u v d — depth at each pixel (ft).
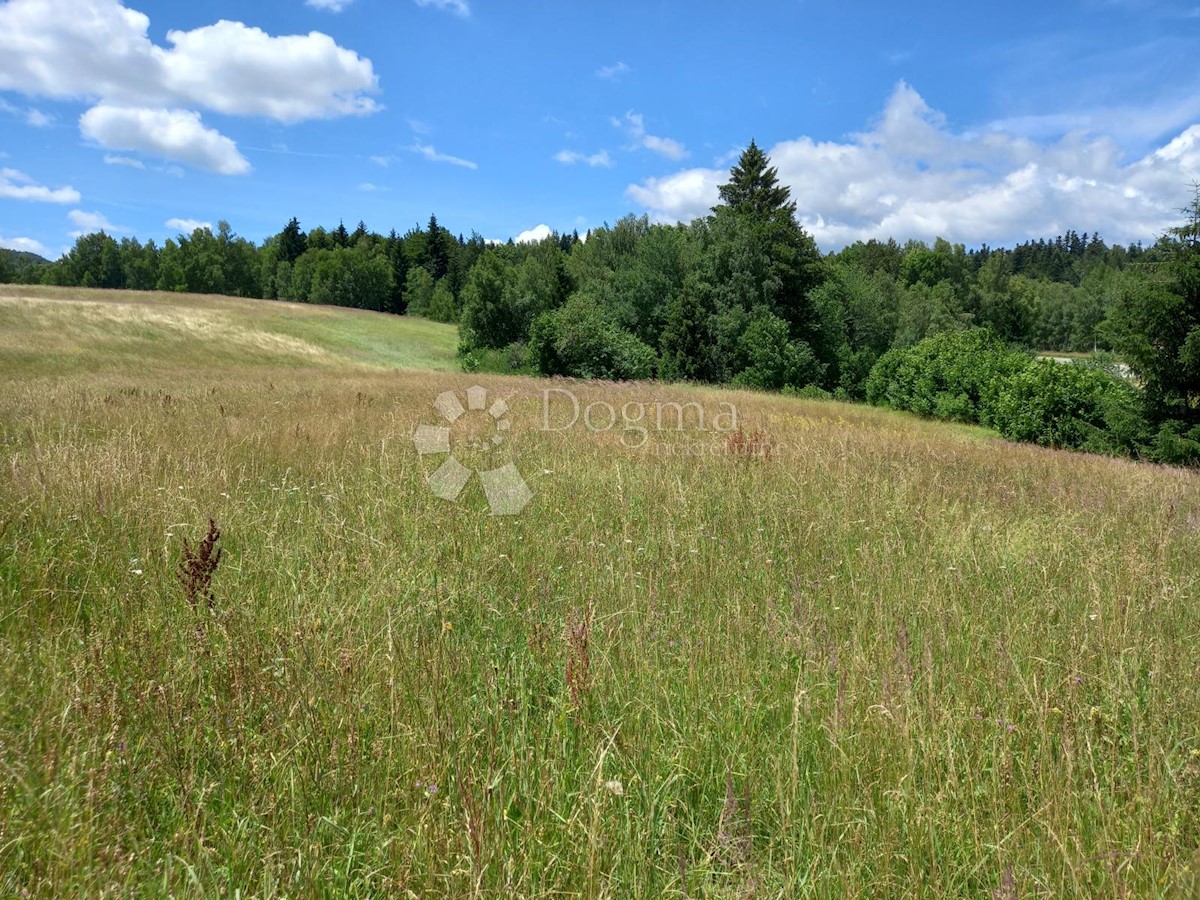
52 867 6.28
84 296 188.55
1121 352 51.90
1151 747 8.25
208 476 19.17
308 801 7.36
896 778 7.95
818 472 24.71
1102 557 15.89
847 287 177.47
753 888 6.37
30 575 12.25
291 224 420.77
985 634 11.67
